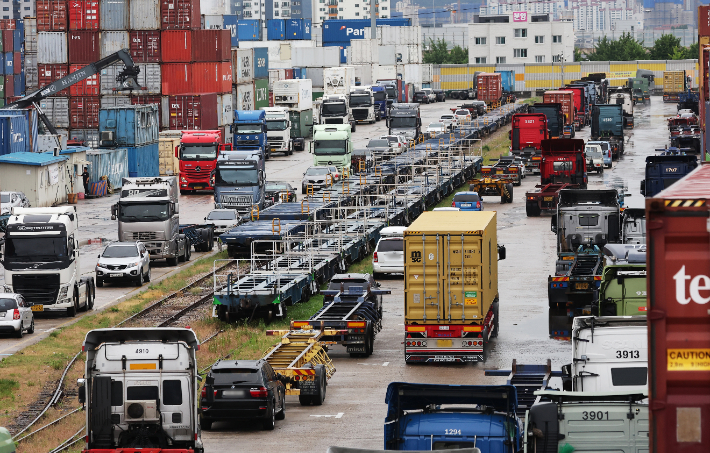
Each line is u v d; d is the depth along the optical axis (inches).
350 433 2883.9
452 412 2106.3
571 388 2492.6
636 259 3565.5
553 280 4065.0
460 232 3636.8
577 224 4840.1
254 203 7716.5
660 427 1220.5
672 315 1224.2
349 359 3890.3
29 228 4739.2
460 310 3659.0
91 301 5024.6
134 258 5659.5
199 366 3651.6
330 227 6378.0
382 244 5639.8
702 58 7770.7
